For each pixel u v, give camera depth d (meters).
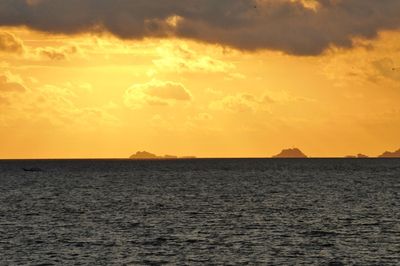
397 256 114.94
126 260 111.81
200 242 128.25
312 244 126.06
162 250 120.25
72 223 156.38
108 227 149.00
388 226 149.38
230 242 128.25
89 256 114.88
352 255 115.69
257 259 112.44
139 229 145.62
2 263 109.31
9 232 141.12
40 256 114.75
